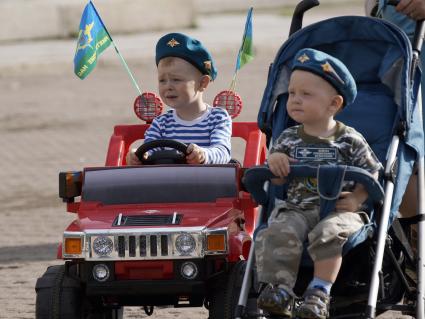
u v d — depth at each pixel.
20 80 47.56
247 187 13.49
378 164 13.29
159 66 16.94
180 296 14.93
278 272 12.81
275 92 14.23
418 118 14.08
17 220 24.52
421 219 14.40
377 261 12.84
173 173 15.78
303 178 13.20
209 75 17.06
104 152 31.64
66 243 14.52
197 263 14.34
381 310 14.03
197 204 15.34
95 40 18.25
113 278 14.44
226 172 15.74
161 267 14.38
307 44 14.67
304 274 13.37
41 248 22.00
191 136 17.08
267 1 72.94
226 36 56.31
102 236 14.39
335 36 14.67
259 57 51.41
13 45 55.88
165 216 14.85
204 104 17.38
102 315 15.74
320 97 13.14
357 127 14.23
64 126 36.12
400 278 13.77
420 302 13.77
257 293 13.80
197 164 15.95
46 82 46.56
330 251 12.66
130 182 15.71
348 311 13.66
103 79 46.44
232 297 14.35
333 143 13.29
